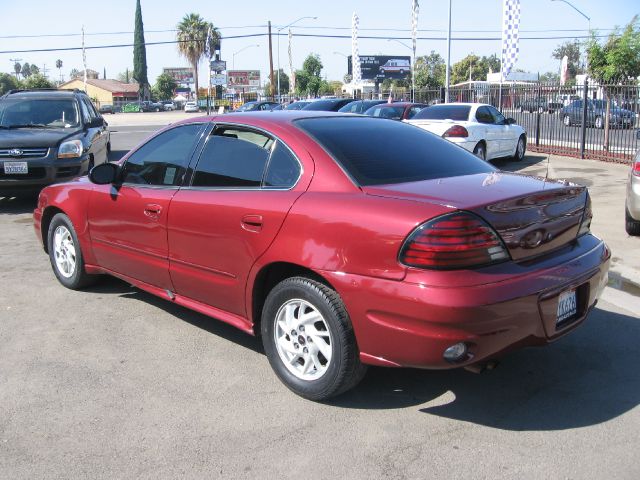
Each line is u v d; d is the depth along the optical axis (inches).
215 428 134.3
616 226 325.7
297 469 119.4
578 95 668.7
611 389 150.6
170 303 214.5
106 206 197.9
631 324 192.5
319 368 142.4
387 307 124.1
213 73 2421.3
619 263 259.1
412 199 129.2
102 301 216.4
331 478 116.5
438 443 127.7
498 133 555.8
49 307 210.5
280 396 148.3
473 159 171.2
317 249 134.7
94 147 427.8
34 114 422.9
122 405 144.4
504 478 115.7
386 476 116.9
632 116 594.2
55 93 450.3
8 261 269.6
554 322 134.2
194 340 182.5
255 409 142.3
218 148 169.3
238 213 152.3
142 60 3991.1
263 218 146.2
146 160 190.2
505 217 127.0
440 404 143.9
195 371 162.1
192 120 181.9
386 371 160.9
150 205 179.2
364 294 127.2
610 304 211.5
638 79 693.9
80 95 463.5
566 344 177.5
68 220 219.0
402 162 152.4
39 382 156.0
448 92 964.0
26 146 370.6
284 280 143.9
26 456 124.3
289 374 148.0
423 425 134.9
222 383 155.3
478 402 144.9
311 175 144.9
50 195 226.8
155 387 153.3
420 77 2122.3
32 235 322.3
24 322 197.0
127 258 193.6
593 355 169.9
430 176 149.1
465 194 131.3
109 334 187.2
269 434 131.8
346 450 125.5
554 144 701.9
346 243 130.0
